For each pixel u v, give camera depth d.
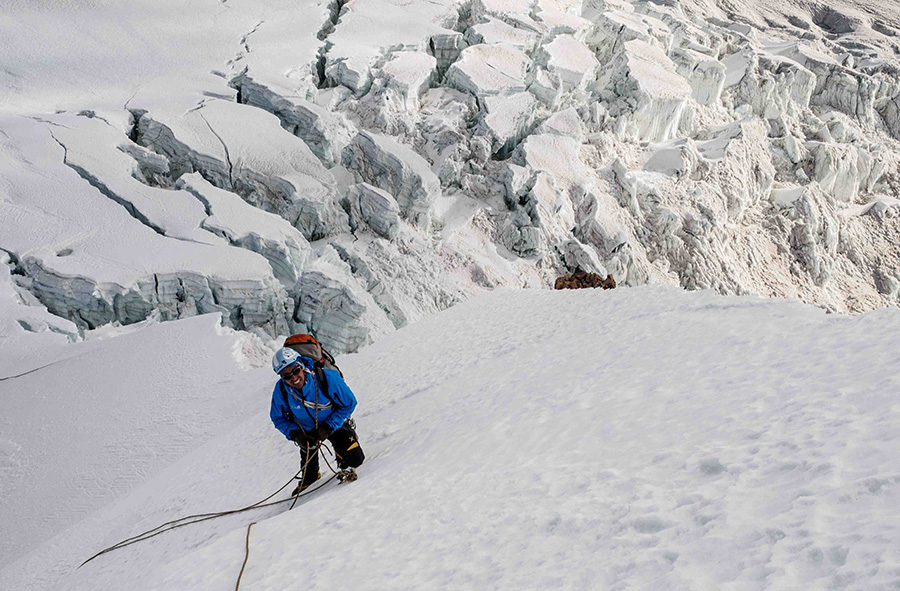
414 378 8.04
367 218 22.28
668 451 3.00
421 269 21.97
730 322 5.16
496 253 24.72
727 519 2.22
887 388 2.85
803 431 2.71
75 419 11.20
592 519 2.61
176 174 22.03
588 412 4.13
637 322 6.33
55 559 7.16
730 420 3.17
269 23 32.22
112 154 20.55
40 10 29.00
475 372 7.10
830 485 2.17
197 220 18.33
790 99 42.12
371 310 19.00
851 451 2.36
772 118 40.28
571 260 25.52
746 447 2.74
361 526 3.57
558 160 28.08
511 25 35.25
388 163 23.86
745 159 35.22
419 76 29.42
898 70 48.47
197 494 6.96
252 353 13.64
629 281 27.16
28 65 25.09
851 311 35.06
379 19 33.53
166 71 26.62
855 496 2.05
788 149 38.56
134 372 12.48
